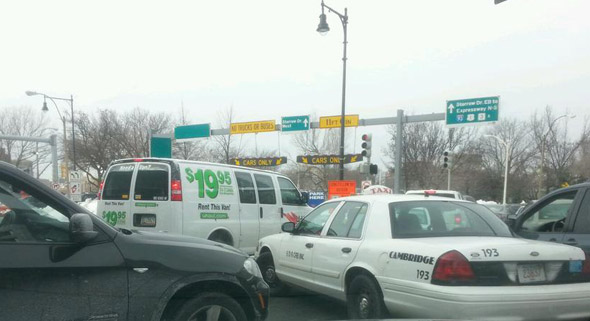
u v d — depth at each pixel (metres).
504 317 3.83
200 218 7.88
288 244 6.42
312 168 40.84
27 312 2.93
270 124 26.02
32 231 3.12
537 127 53.09
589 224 5.15
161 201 7.62
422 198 5.29
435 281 4.00
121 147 38.56
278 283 6.90
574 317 4.06
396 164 21.20
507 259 4.01
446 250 4.06
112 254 3.28
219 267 3.70
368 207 5.27
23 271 2.95
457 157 49.66
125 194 8.02
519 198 55.69
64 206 3.27
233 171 8.81
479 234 4.85
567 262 4.22
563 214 5.94
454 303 3.83
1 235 3.02
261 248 7.19
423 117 21.23
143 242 3.47
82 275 3.13
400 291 4.32
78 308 3.09
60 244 3.12
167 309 3.49
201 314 3.65
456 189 48.59
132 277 3.30
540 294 3.93
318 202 21.94
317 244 5.71
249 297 3.87
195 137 28.12
